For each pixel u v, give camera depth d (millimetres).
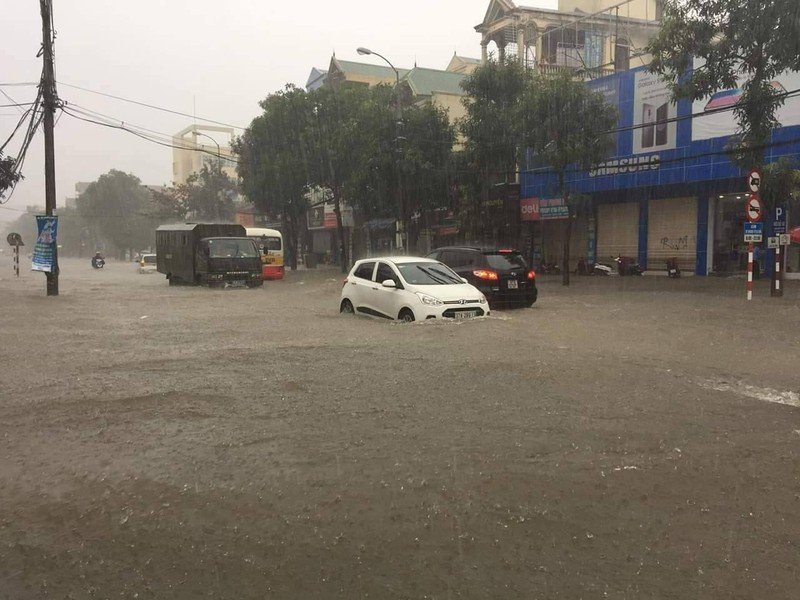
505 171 26547
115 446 4965
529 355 8391
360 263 13133
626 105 24781
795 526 3625
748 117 15633
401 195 28203
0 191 21578
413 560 3287
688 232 25156
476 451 4789
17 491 4152
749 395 6352
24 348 9367
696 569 3184
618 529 3594
